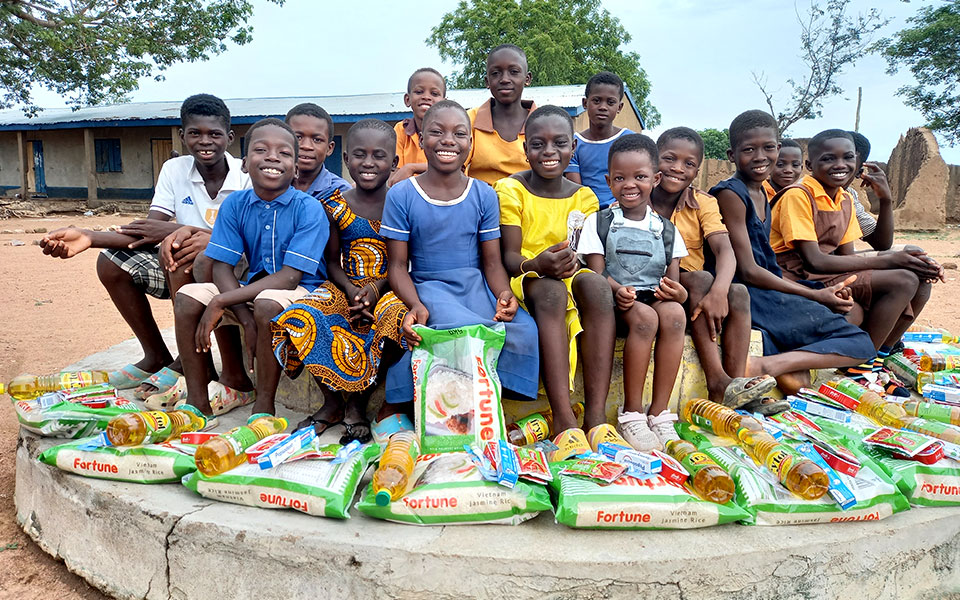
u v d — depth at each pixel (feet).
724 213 12.57
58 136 83.97
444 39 102.27
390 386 9.99
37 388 11.52
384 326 10.27
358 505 7.93
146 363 13.04
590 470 8.35
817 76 91.45
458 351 9.45
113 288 12.37
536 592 7.26
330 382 9.87
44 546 9.52
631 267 11.01
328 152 13.53
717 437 9.96
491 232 10.91
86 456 9.03
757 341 11.82
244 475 8.32
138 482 8.89
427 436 9.14
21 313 25.30
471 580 7.29
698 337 11.20
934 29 86.84
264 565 7.70
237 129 73.82
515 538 7.64
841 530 8.11
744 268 12.43
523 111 15.07
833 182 13.44
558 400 9.86
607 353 10.12
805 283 13.15
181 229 11.71
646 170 11.00
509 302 10.22
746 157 12.71
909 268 13.19
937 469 8.85
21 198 83.56
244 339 12.26
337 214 11.44
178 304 10.35
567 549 7.43
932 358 13.38
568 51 96.84
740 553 7.51
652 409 10.66
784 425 10.07
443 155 10.52
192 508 8.23
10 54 61.72
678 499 7.91
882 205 15.49
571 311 10.30
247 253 11.43
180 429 9.68
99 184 82.12
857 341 11.87
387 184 13.09
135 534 8.34
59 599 8.68
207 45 66.18
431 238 10.69
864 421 10.53
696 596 7.41
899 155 70.95
